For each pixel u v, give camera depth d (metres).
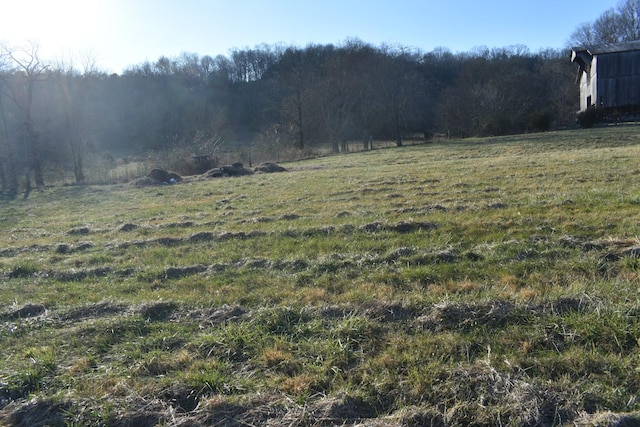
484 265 5.53
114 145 59.16
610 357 3.38
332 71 50.09
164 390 3.40
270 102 60.56
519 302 4.22
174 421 3.06
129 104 64.44
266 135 48.22
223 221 10.32
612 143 25.39
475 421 2.90
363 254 6.41
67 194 21.34
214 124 54.84
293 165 30.31
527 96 55.56
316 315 4.43
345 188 14.23
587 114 37.62
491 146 30.61
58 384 3.61
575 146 26.12
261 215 10.68
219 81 78.88
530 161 17.41
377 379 3.37
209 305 4.93
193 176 25.92
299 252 6.88
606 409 2.91
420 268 5.52
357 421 2.99
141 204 15.29
